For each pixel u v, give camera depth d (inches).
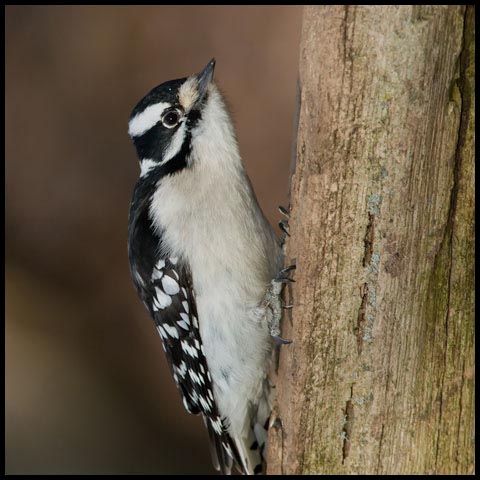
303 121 283.7
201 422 601.3
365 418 281.0
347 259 274.8
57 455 578.2
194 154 330.6
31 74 604.7
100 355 603.8
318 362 283.7
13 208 603.8
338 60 264.7
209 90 338.3
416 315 270.4
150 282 343.0
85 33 603.2
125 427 594.2
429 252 266.5
